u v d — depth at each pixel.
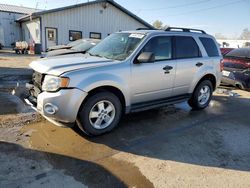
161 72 4.84
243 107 6.54
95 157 3.56
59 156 3.53
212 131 4.74
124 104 4.47
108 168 3.30
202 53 5.79
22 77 9.32
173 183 3.05
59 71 3.76
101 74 3.99
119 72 4.20
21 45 21.36
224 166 3.49
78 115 3.96
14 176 3.01
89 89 3.84
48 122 4.72
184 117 5.49
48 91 3.75
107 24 24.64
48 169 3.20
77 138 4.12
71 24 22.72
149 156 3.67
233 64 8.43
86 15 23.30
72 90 3.71
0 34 27.92
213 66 6.00
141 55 4.39
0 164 3.24
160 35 4.93
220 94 8.00
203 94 6.05
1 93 6.68
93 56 4.75
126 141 4.12
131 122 5.00
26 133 4.21
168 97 5.20
